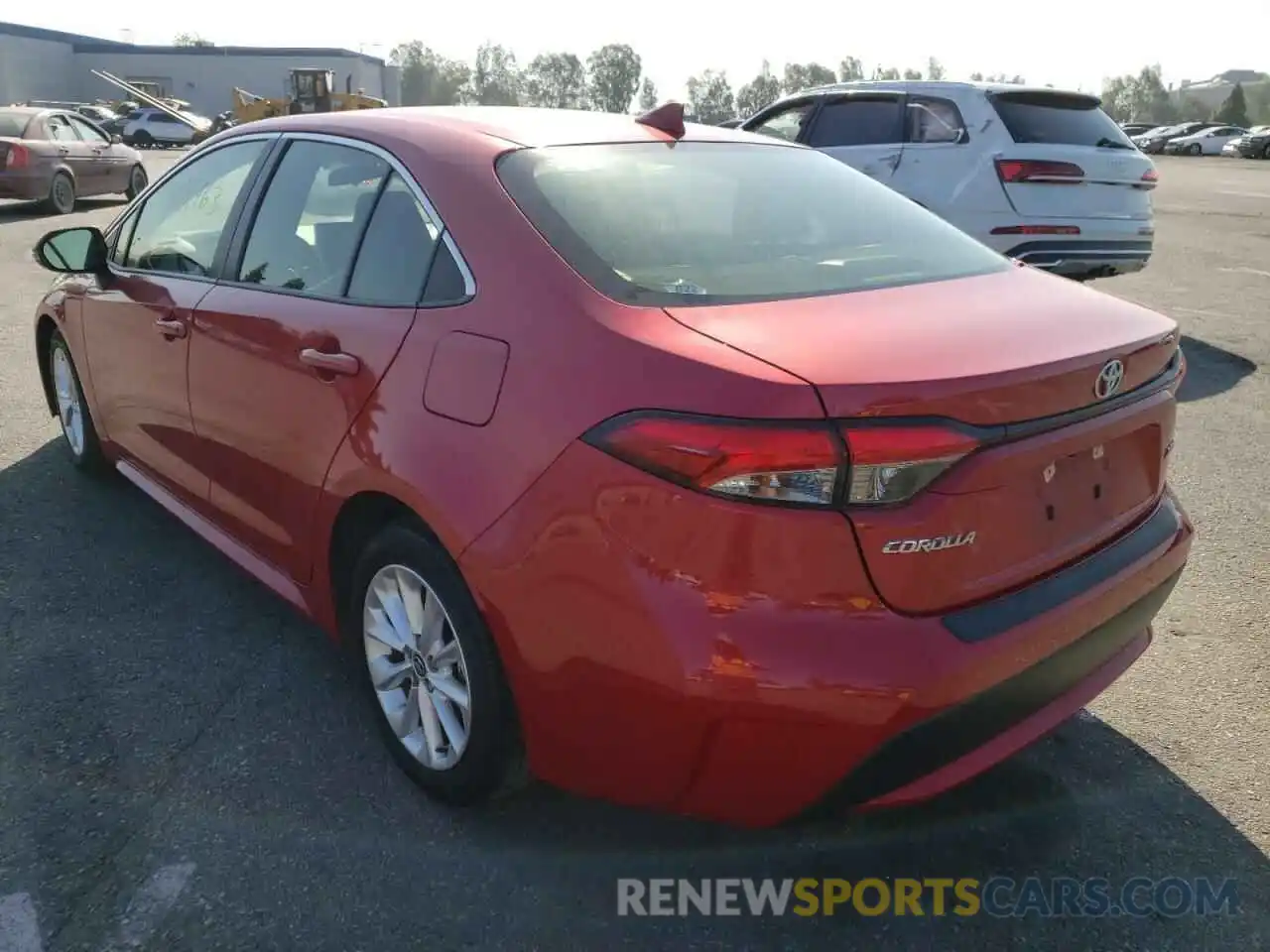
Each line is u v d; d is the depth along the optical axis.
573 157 2.83
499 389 2.32
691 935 2.36
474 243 2.54
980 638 2.09
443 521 2.39
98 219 14.83
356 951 2.28
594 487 2.11
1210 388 6.93
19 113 15.34
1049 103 8.15
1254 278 11.18
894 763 2.08
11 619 3.63
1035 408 2.16
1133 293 10.27
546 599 2.20
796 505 1.96
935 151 8.09
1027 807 2.80
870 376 2.00
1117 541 2.53
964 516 2.07
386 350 2.62
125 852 2.54
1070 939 2.37
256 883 2.46
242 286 3.31
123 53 66.56
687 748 2.08
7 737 2.97
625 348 2.16
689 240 2.64
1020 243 7.80
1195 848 2.65
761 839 2.67
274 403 3.05
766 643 1.98
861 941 2.36
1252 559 4.30
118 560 4.11
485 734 2.47
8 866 2.48
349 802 2.75
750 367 2.03
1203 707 3.25
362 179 2.97
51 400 5.16
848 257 2.80
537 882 2.50
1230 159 46.16
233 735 3.02
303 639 3.57
